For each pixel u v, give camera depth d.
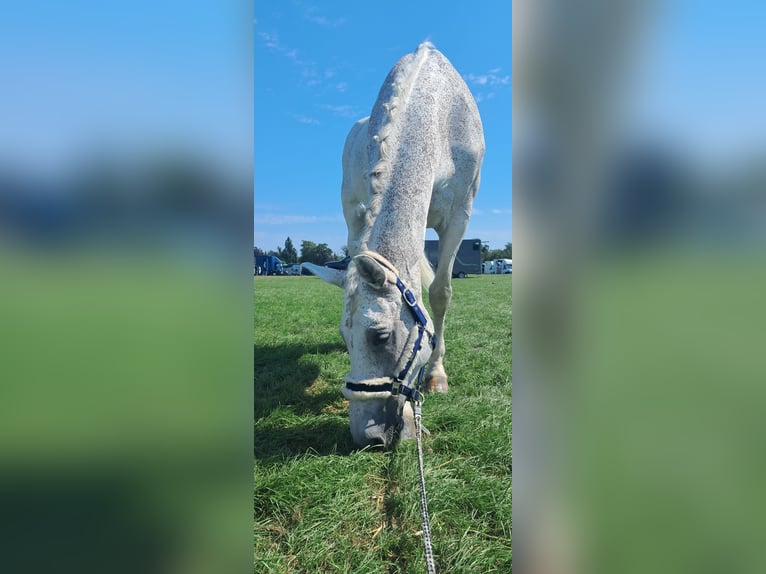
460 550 2.01
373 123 3.38
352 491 2.45
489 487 2.47
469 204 4.02
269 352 5.64
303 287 19.69
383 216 2.67
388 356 2.52
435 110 3.09
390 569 2.01
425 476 2.53
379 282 2.46
